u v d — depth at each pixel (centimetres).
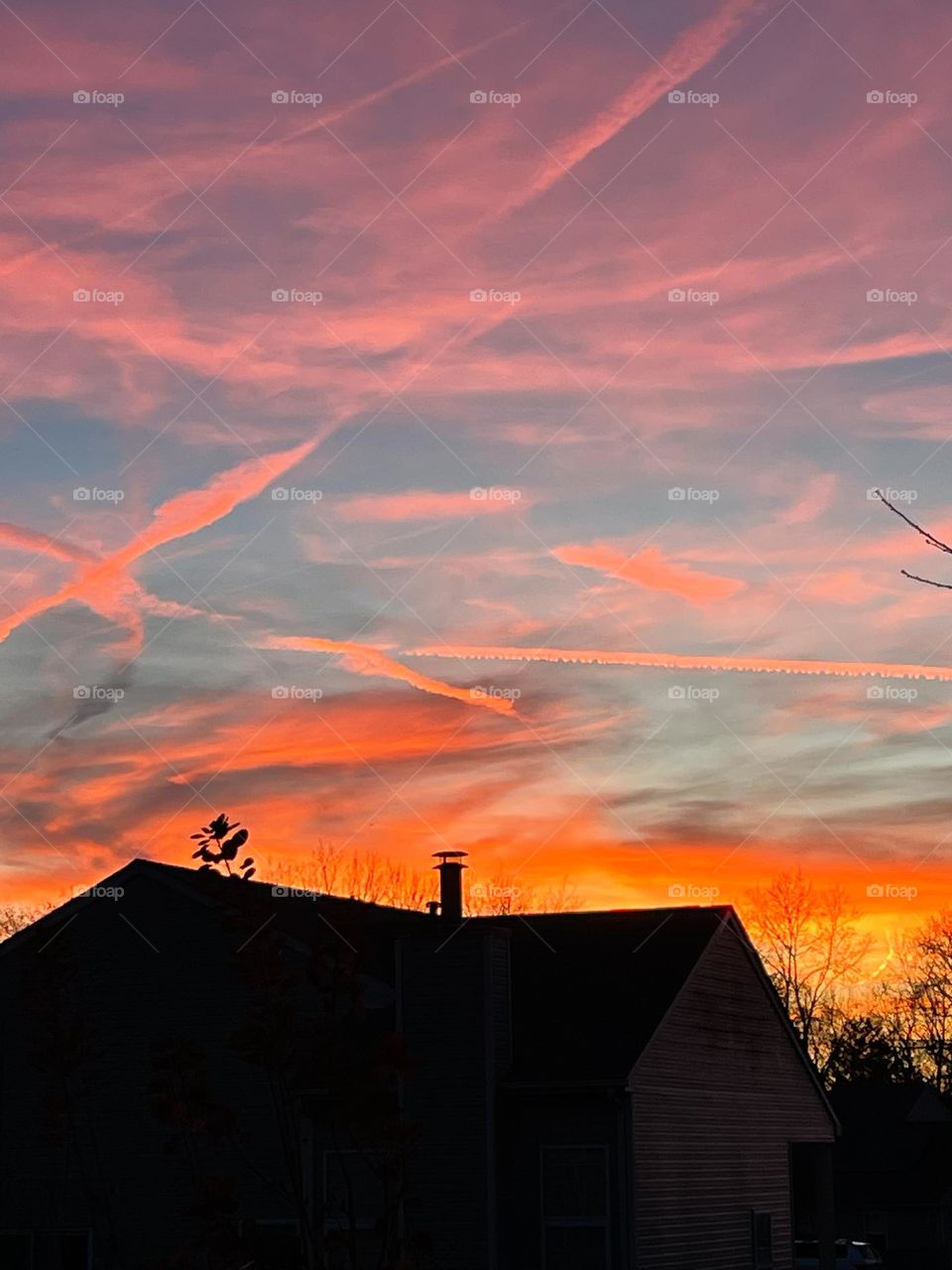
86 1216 2797
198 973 2852
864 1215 5553
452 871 3231
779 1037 3300
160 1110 1521
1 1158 2881
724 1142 2916
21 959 2969
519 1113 2556
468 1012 2566
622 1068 2534
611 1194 2497
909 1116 5878
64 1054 2256
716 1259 2781
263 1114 2700
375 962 2922
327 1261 1454
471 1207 2497
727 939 3081
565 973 2900
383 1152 1472
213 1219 1492
